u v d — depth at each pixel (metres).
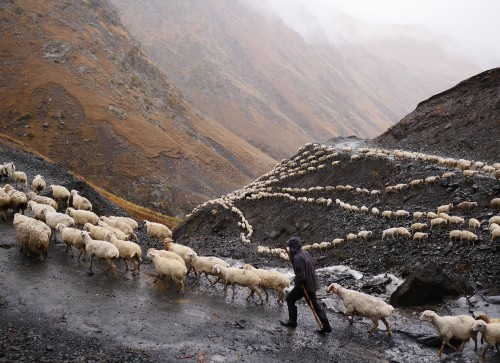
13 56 106.56
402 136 42.31
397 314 11.78
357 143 45.59
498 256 14.54
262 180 41.59
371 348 9.53
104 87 113.38
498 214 17.77
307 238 25.47
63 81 105.62
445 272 12.54
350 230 22.62
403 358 9.09
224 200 39.81
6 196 16.97
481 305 11.67
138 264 13.45
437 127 38.66
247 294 13.04
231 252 24.89
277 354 9.05
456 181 22.00
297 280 9.87
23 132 91.44
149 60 146.38
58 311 10.11
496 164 22.30
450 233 16.66
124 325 9.85
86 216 17.44
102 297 11.26
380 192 25.94
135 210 74.00
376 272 16.89
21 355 8.09
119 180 91.12
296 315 10.48
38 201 18.88
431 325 10.77
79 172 88.88
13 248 13.98
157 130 112.75
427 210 20.94
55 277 12.12
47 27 119.62
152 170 97.69
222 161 123.38
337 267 18.14
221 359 8.67
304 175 35.72
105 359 8.29
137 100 120.75
